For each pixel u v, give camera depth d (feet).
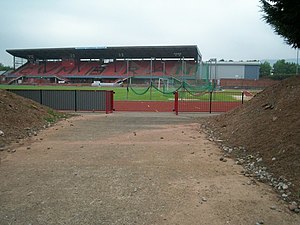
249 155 26.37
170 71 285.23
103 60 328.90
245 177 21.48
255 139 29.22
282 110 31.19
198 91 106.32
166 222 14.96
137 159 26.27
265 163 23.50
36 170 22.89
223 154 28.04
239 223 14.89
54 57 341.62
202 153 28.48
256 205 16.85
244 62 301.02
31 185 19.71
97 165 24.36
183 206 16.71
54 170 22.94
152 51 293.02
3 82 296.51
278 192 18.60
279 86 39.50
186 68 190.08
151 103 78.43
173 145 32.01
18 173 22.15
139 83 269.85
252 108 39.55
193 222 14.98
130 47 288.51
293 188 18.61
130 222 14.90
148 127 45.29
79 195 18.13
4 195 18.03
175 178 21.26
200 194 18.39
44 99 72.69
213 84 137.49
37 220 15.01
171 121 52.95
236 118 40.52
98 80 300.61
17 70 334.44
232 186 19.69
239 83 242.99
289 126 26.86
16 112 43.70
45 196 17.94
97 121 51.88
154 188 19.33
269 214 15.80
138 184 20.03
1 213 15.71
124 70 306.55
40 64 342.03
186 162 25.34
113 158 26.55
